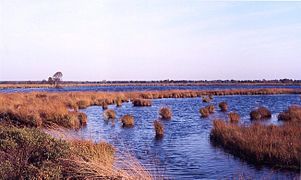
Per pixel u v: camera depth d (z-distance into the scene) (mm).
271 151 14031
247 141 15625
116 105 45375
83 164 9242
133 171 9531
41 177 8180
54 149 9797
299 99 56031
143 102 44562
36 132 10953
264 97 62406
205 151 16344
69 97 45000
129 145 17609
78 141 12742
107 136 20312
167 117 30750
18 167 8609
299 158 13297
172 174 12422
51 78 155250
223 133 18703
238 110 36875
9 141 9578
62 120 23484
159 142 18734
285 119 27344
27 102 34562
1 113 24203
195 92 68375
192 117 31047
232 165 13750
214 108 36625
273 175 12266
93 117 30531
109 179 8711
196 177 12164
